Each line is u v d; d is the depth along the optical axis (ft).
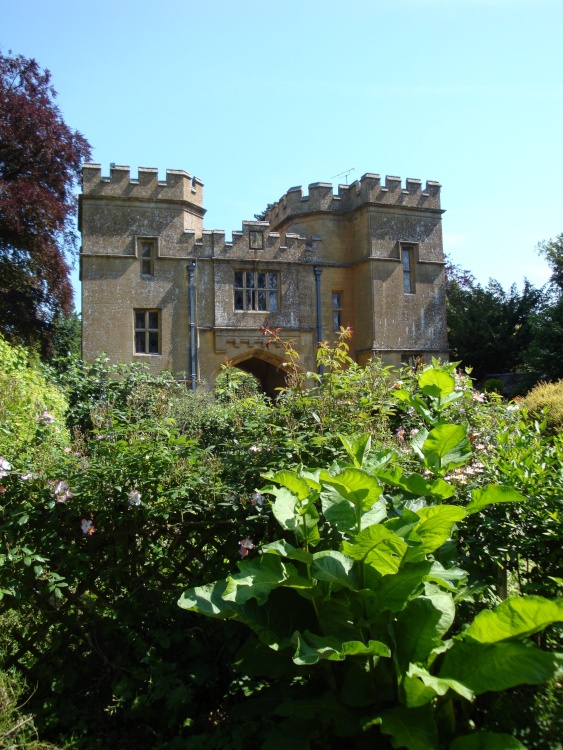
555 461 12.80
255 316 65.21
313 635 9.16
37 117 65.00
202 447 17.02
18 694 10.50
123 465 11.50
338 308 70.23
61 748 9.95
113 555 11.73
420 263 70.38
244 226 65.72
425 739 8.08
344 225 71.10
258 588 9.52
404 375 18.49
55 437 13.56
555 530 11.25
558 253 91.50
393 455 12.27
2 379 20.30
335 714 9.21
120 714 11.00
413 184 70.49
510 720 8.96
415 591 9.07
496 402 17.84
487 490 10.53
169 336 62.80
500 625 8.33
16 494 11.05
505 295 98.17
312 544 10.29
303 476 10.64
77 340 113.29
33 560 10.89
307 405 14.60
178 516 11.78
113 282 61.87
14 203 58.95
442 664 8.82
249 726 10.20
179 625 11.66
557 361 65.26
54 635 11.59
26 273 68.33
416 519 9.85
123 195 62.44
